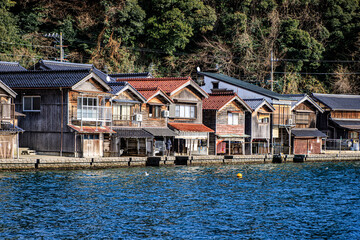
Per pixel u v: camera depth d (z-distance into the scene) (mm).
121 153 81062
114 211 46719
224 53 135500
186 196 54812
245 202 53000
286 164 94500
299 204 53188
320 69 152250
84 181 61094
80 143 74625
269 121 103500
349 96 129750
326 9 156000
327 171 84062
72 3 128125
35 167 66062
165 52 129250
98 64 119062
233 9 142750
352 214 49219
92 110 77250
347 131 120312
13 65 91000
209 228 42156
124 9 120750
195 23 130500
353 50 154500
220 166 84562
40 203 48500
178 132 86812
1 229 39844
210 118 94312
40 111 77188
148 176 67562
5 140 66125
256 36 145000
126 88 81125
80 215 44812
